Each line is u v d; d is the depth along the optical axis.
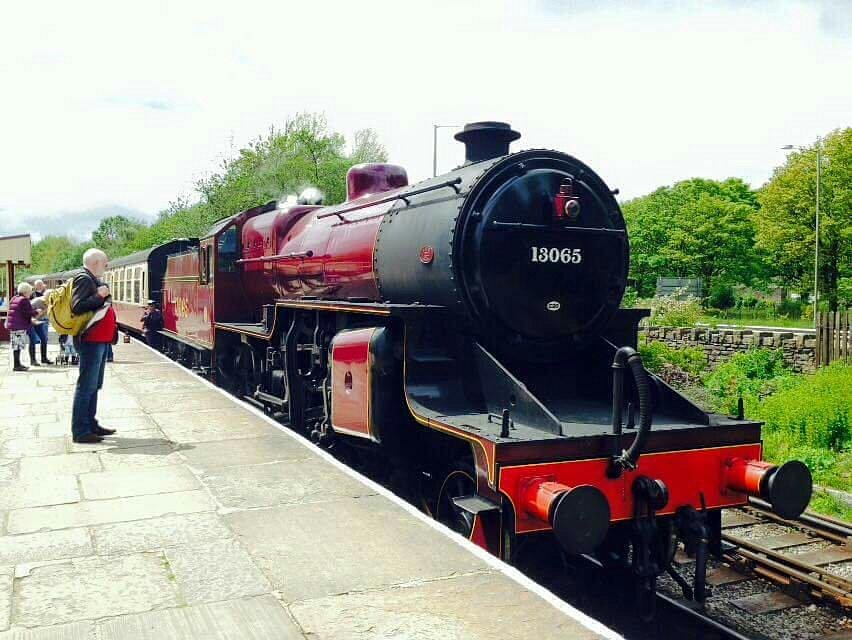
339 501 5.03
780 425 11.77
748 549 6.17
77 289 6.55
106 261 6.80
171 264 16.41
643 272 51.16
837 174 33.91
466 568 3.87
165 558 4.01
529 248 5.50
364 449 7.23
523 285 5.47
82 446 6.67
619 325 6.16
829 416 10.93
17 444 6.75
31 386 11.05
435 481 5.89
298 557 4.02
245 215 11.96
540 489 4.20
